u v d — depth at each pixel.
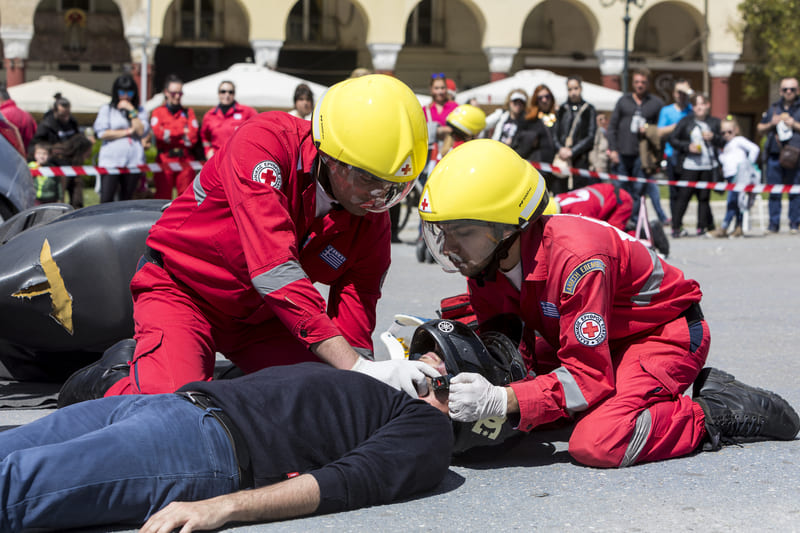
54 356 4.49
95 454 2.36
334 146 2.98
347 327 3.43
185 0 30.14
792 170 13.24
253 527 2.50
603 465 3.10
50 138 11.18
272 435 2.58
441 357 3.06
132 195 11.12
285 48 30.48
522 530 2.50
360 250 3.37
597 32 28.95
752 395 3.42
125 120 10.89
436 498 2.79
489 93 20.22
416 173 3.06
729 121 13.08
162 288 3.37
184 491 2.45
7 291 4.12
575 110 10.95
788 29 28.03
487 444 3.07
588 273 3.02
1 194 5.50
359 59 31.19
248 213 2.99
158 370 3.17
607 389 3.07
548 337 3.30
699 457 3.23
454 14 32.12
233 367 3.99
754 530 2.49
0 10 25.84
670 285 3.33
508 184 3.02
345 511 2.64
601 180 11.93
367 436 2.70
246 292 3.27
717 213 17.66
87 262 4.16
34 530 2.36
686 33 33.31
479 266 3.14
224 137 11.10
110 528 2.48
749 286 7.94
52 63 29.61
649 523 2.55
